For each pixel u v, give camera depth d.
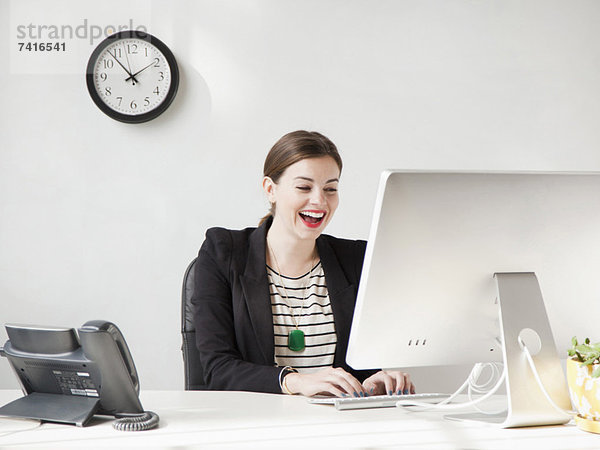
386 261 1.16
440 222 1.15
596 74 2.93
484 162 2.90
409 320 1.20
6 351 1.26
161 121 2.79
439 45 2.88
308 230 1.84
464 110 2.89
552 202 1.19
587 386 1.12
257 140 2.82
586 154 2.93
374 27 2.86
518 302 1.19
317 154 1.83
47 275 2.77
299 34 2.83
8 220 2.77
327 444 1.07
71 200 2.78
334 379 1.45
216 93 2.81
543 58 2.91
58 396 1.27
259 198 2.81
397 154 2.86
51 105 2.78
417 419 1.24
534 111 2.91
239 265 1.85
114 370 1.19
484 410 1.32
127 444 1.07
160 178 2.79
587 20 2.93
